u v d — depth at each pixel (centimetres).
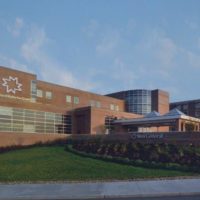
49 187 1983
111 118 6412
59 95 6644
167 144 3409
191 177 2255
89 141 4191
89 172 2519
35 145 4684
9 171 2631
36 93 6097
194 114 9988
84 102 7188
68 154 3606
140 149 3275
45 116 5572
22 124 5206
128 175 2362
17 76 5625
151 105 8488
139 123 6162
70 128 5981
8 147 4481
